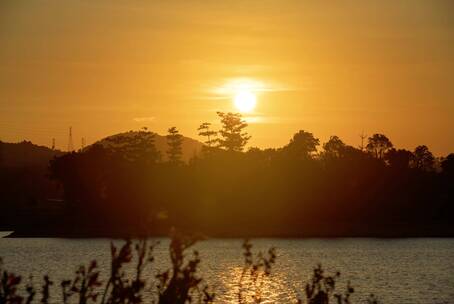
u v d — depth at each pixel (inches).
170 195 6392.7
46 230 6860.2
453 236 6771.7
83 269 537.6
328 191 6948.8
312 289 705.6
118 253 518.6
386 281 3447.3
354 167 7234.3
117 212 6766.7
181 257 526.6
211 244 5708.7
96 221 6811.0
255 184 6825.8
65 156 7490.2
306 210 6875.0
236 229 6338.6
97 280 528.4
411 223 6929.1
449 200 7017.7
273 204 6786.4
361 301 2581.2
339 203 6948.8
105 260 4429.1
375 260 4739.2
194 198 6427.2
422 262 4626.0
